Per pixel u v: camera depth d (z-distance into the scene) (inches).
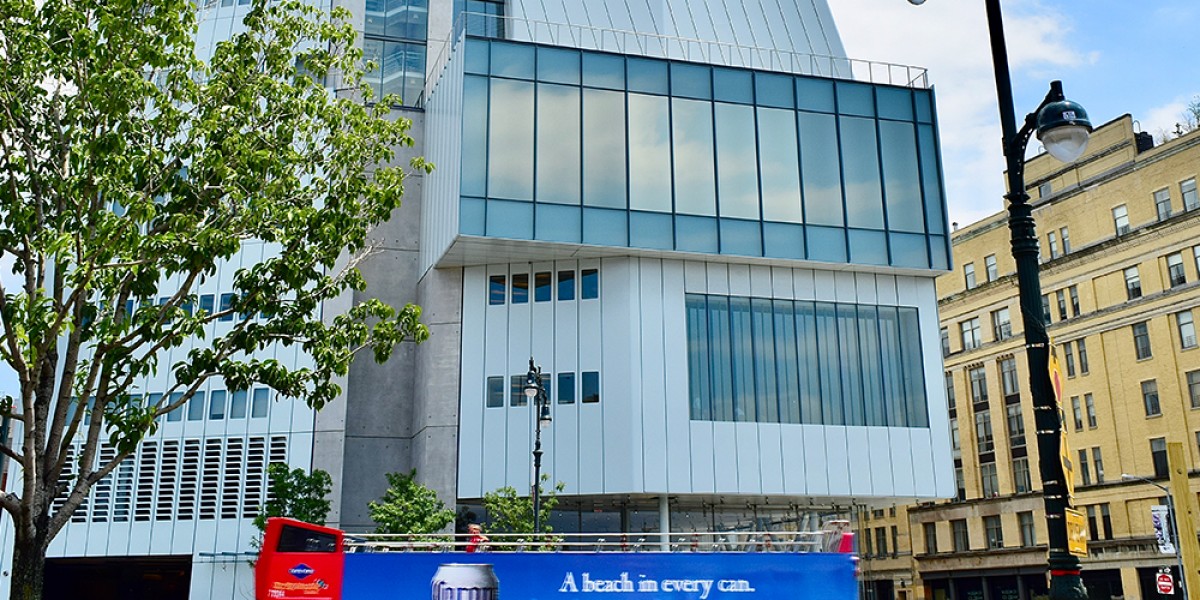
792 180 1497.3
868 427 1449.3
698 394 1412.4
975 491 2684.5
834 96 1546.5
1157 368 2311.8
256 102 708.0
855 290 1509.6
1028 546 2465.6
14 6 606.9
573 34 1643.7
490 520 1438.2
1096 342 2464.3
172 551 1419.8
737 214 1466.5
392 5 1806.1
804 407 1439.5
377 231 1622.8
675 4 1702.8
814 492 1403.8
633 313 1423.5
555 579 504.4
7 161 612.4
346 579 500.7
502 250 1428.4
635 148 1459.2
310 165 746.2
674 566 512.7
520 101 1439.5
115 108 600.4
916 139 1556.3
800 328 1472.7
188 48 691.4
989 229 2758.4
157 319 615.5
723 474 1384.1
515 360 1448.1
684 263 1462.8
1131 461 2331.4
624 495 1392.7
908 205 1525.6
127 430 599.5
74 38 608.4
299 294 688.4
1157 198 2367.1
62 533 1427.2
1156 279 2337.6
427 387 1457.9
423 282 1567.4
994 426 2655.0
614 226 1422.2
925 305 1529.3
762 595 514.3
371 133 753.0
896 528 2906.0
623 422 1381.6
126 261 591.2
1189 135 2306.8
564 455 1390.3
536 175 1414.9
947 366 2847.0
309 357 1476.4
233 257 1512.1
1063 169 2610.7
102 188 588.1
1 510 1491.1
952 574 2696.9
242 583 1406.3
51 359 621.6
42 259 631.2
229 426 1471.5
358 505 1498.5
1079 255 2522.1
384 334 709.3
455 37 1557.6
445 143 1499.8
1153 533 2244.1
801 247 1472.7
